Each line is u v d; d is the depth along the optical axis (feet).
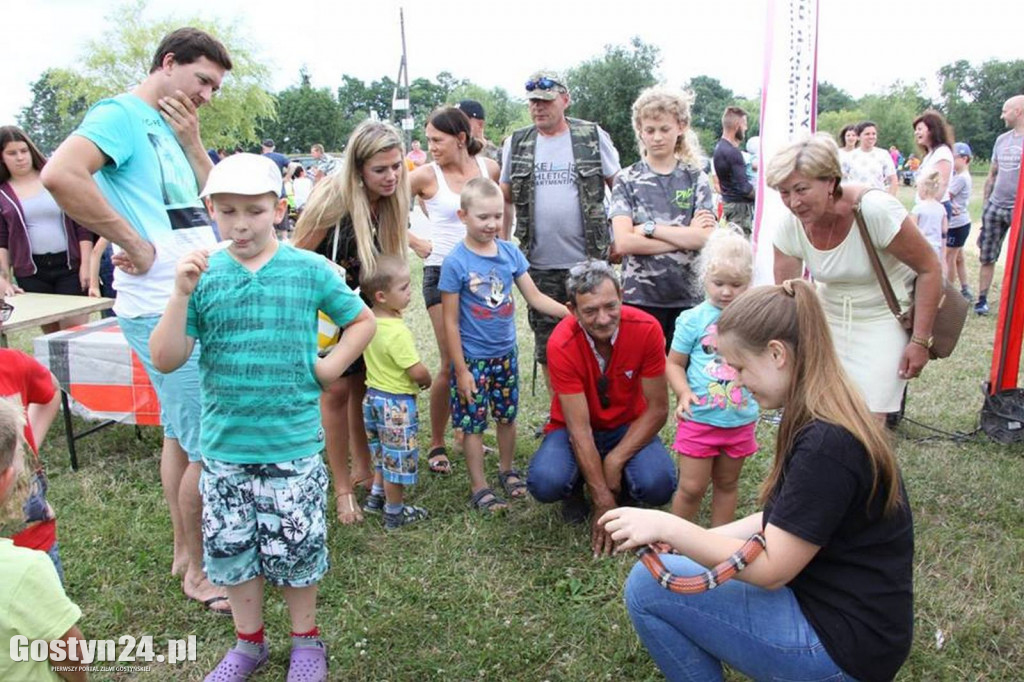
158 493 12.35
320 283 7.52
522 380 18.12
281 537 7.52
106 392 13.05
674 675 6.74
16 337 24.04
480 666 8.15
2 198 16.89
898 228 9.62
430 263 14.12
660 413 10.52
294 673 7.75
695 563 6.59
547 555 10.32
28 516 7.09
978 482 12.20
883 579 5.68
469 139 14.80
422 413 15.84
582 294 9.68
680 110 12.48
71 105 105.19
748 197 28.40
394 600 9.34
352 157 10.43
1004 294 13.62
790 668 5.90
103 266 18.89
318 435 7.73
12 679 5.18
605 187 14.14
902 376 10.49
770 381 5.86
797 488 5.51
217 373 7.32
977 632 8.52
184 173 8.99
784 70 15.62
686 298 12.79
